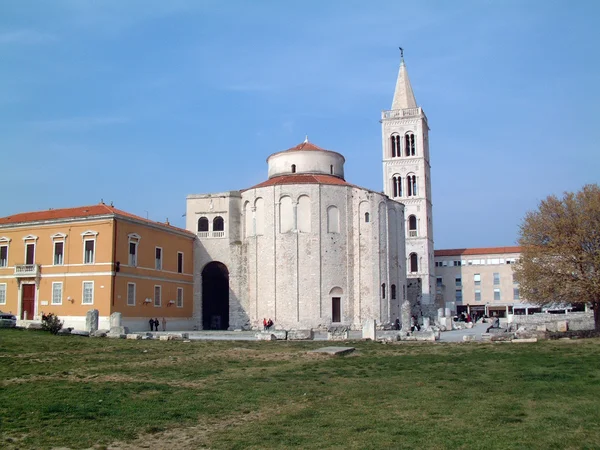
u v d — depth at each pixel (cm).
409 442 1669
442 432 1769
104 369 3250
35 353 3903
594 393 2350
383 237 8319
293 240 8031
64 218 6994
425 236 12325
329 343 5000
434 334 5284
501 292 14088
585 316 8119
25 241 7250
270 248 8125
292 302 7931
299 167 8950
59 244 7050
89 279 6788
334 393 2511
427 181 12950
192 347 4559
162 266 7750
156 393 2516
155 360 3688
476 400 2273
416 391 2506
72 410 2127
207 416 2094
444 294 14400
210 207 8694
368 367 3350
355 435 1770
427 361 3569
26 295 7150
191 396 2444
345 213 8262
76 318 6769
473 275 14312
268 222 8206
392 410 2123
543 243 5356
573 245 5112
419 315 10838
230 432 1856
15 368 3228
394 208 8819
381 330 7338
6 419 1995
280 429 1875
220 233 8612
